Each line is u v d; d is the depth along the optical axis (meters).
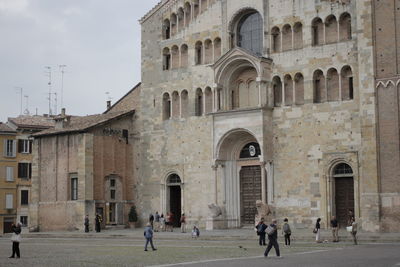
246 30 74.12
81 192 78.12
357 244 50.78
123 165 82.56
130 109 84.75
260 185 71.81
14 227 43.72
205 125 75.25
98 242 61.00
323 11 66.75
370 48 60.56
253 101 72.19
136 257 41.81
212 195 73.31
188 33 78.00
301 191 66.94
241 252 44.56
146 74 82.38
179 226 79.31
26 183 106.19
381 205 59.06
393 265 32.94
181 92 78.31
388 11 59.88
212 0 75.88
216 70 72.88
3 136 104.44
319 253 42.47
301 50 68.12
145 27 82.81
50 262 38.84
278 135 69.19
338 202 65.25
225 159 73.62
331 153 65.12
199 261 38.09
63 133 81.12
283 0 69.81
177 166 77.88
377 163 59.47
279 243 53.97
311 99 67.00
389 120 59.22
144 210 81.38
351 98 65.00
